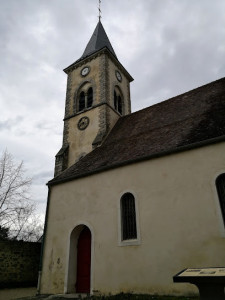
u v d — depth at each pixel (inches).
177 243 308.8
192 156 339.6
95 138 613.0
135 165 387.9
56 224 441.4
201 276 152.9
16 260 546.0
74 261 405.7
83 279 390.9
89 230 418.9
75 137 685.9
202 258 286.7
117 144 515.5
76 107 749.3
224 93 456.1
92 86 742.5
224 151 317.7
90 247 406.0
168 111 536.4
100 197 405.1
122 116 716.7
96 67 767.7
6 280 515.2
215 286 149.9
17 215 741.3
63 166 642.8
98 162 463.2
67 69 840.9
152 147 402.0
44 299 348.8
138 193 365.7
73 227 415.5
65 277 389.4
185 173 336.2
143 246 331.9
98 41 903.1
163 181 350.0
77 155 647.8
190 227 307.1
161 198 342.3
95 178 426.6
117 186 392.5
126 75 870.4
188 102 519.8
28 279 555.2
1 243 532.1
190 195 321.4
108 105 690.2
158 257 315.9
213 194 305.7
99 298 311.4
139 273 322.7
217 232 287.7
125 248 346.0
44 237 445.7
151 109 607.2
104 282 346.6
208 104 454.9
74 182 453.7
